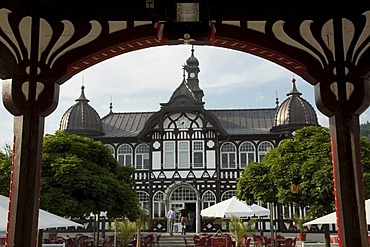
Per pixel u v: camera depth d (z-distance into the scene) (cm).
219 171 3384
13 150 525
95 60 573
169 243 2823
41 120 536
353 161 526
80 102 3625
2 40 534
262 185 1880
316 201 1603
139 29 539
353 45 544
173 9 505
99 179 1717
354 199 517
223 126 3647
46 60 539
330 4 535
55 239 2297
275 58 569
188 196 3378
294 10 536
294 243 2198
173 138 3456
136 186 3431
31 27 538
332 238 2120
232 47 569
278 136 3416
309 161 1662
